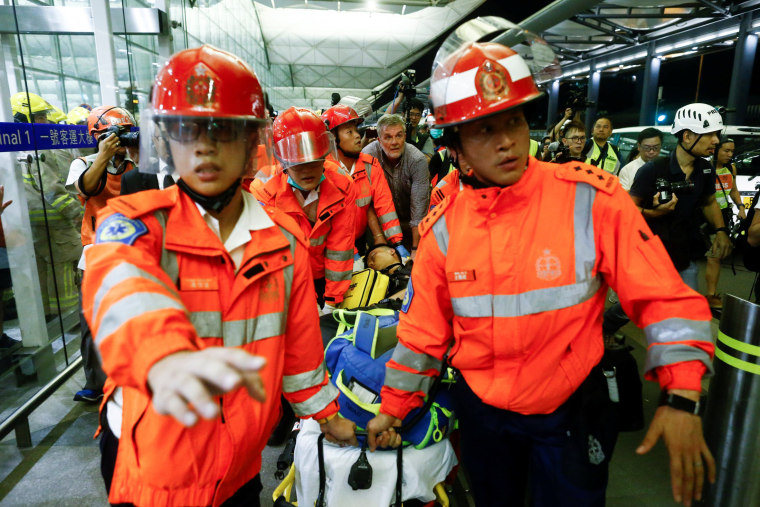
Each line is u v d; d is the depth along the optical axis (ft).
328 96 113.29
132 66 15.30
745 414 5.39
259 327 3.01
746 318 5.31
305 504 5.60
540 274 3.67
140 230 2.60
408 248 12.05
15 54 10.85
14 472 7.78
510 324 3.74
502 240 3.73
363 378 5.51
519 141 3.55
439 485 5.72
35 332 10.82
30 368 10.16
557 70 4.04
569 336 3.71
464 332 3.99
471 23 3.77
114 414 3.11
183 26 20.56
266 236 3.06
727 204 14.96
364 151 11.72
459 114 3.48
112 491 2.91
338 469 5.38
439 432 5.46
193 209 2.86
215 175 2.77
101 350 2.07
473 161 3.67
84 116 14.61
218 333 2.85
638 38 45.98
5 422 7.89
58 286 12.46
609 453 3.85
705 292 16.16
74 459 8.13
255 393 1.80
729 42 39.93
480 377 4.06
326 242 7.97
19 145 9.23
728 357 5.52
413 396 4.44
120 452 2.87
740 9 35.17
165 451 2.71
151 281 2.28
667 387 3.15
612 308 5.92
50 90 15.30
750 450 5.40
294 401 3.72
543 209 3.69
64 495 7.20
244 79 2.84
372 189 9.66
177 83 2.68
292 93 106.22
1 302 10.55
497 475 4.33
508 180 3.62
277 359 3.11
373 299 8.14
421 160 11.12
